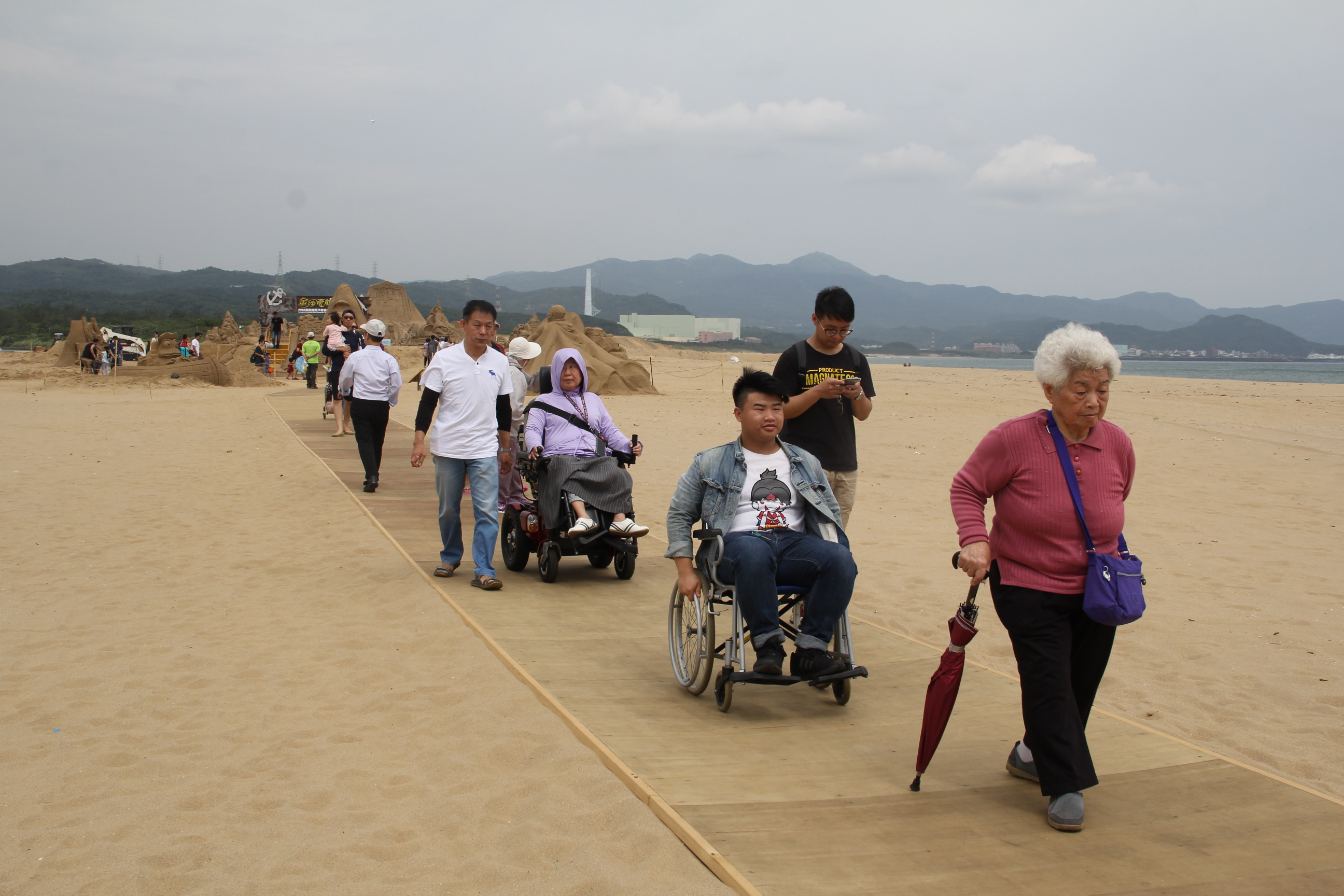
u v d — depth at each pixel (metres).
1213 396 37.31
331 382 19.11
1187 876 3.39
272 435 19.09
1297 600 8.05
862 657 6.12
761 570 4.73
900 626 7.27
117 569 8.35
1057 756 3.72
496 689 5.37
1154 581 8.70
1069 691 3.78
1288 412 28.98
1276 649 6.76
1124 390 40.50
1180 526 11.33
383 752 4.56
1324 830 3.75
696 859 3.51
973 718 5.04
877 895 3.21
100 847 3.65
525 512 8.15
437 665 5.84
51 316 154.50
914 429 22.98
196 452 16.52
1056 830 3.72
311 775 4.31
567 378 8.36
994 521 4.03
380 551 9.07
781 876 3.32
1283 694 5.89
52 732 4.82
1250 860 3.51
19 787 4.20
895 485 14.55
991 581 4.01
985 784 4.18
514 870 3.45
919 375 58.09
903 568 9.15
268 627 6.68
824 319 5.88
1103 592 3.68
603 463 7.95
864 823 3.75
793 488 5.11
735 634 4.84
